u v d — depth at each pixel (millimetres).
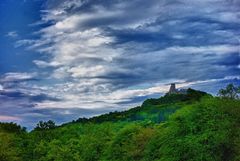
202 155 41562
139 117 103875
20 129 88938
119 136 58281
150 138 53500
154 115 98938
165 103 113750
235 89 46281
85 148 65062
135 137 55844
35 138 73688
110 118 114750
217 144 41281
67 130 79375
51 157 66750
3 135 70812
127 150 55250
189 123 44875
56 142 71188
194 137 43156
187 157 43125
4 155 64250
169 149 45031
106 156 58594
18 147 69375
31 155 68500
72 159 65688
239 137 41312
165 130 48781
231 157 41219
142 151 53938
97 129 70688
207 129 42812
